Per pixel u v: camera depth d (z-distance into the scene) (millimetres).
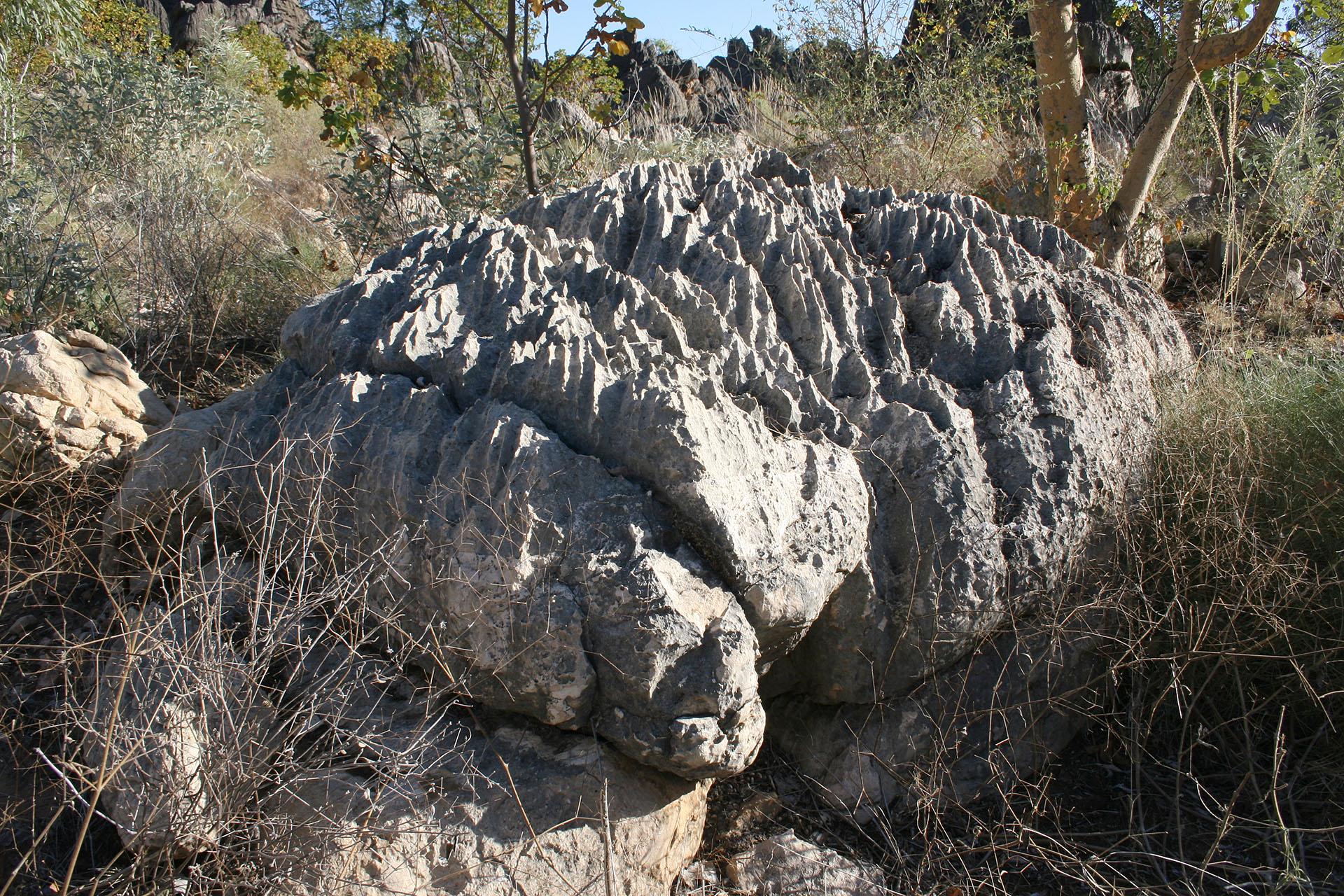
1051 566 2836
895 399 2904
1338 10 5668
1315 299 5734
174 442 2908
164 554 2818
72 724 2430
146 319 4602
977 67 8281
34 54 8961
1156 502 3176
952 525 2652
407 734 2346
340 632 2529
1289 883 2424
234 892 2086
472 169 6023
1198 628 2893
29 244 4727
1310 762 2787
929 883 2541
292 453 2639
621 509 2273
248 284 5156
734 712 2225
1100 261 6234
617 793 2322
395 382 2664
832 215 3553
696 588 2244
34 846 2047
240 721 2207
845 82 8562
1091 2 11727
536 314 2758
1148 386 3436
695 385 2488
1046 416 2959
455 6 7602
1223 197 6391
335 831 2137
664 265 3100
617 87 7965
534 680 2229
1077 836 2662
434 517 2361
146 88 7168
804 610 2371
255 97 10852
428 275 3010
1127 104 10273
